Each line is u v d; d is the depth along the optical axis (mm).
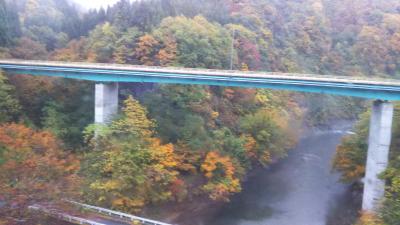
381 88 49344
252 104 74312
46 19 105375
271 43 103562
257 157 64125
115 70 58062
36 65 61031
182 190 47812
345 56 123062
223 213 48906
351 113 107688
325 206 52031
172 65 66750
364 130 56969
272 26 113000
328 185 59438
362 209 47969
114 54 69188
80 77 59938
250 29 99750
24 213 27281
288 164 68438
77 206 33625
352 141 56438
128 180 41625
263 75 56250
